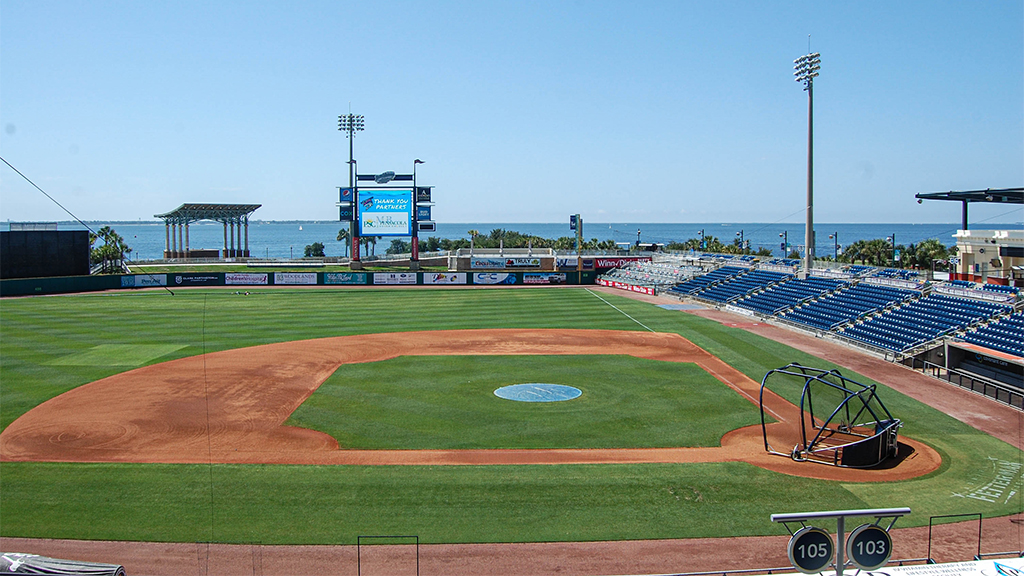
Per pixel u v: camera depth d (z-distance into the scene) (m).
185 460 26.48
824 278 67.81
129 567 18.38
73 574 16.03
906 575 13.71
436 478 24.62
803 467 25.84
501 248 118.56
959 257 60.59
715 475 24.97
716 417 32.09
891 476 25.05
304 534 20.30
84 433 29.69
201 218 123.94
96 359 44.59
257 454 27.12
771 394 36.12
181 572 18.09
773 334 55.16
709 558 18.95
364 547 19.52
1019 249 53.28
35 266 84.50
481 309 70.94
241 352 47.25
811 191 68.69
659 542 19.88
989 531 20.53
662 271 93.56
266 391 36.66
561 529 20.69
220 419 31.67
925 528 20.80
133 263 109.69
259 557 18.95
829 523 20.97
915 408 33.69
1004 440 29.08
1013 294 47.66
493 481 24.34
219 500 22.73
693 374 40.78
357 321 62.00
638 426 30.70
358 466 25.81
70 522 21.09
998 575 13.67
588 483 24.17
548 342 51.56
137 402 34.50
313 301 77.50
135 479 24.55
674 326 59.28
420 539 20.02
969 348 40.41
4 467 25.77
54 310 67.75
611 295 84.56
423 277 97.75
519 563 18.67
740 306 68.31
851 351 47.94
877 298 57.00
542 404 34.16
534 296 83.69
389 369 42.03
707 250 120.94
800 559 12.56
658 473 25.14
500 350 48.38
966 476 25.05
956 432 30.11
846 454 25.98
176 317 63.59
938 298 51.94
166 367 42.34
